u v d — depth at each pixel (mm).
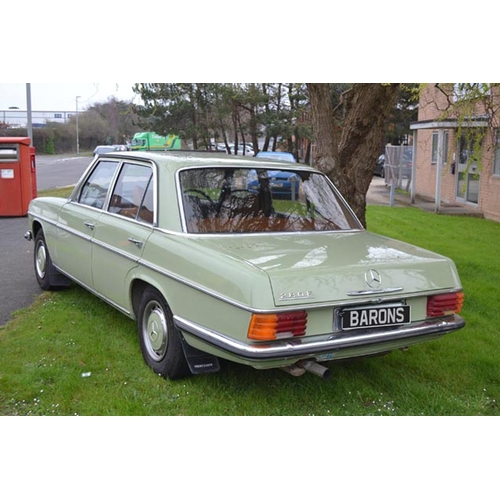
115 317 5922
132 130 37281
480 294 7270
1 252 9430
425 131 21766
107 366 4738
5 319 5898
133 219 4965
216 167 4840
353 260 4043
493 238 12195
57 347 5113
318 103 7070
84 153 70938
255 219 4711
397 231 12602
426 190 21953
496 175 15617
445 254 9922
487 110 7855
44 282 6824
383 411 4195
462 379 4785
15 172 13867
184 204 4527
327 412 4156
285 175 5059
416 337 4086
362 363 5000
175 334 4340
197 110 23984
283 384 4527
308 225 4883
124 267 4918
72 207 6121
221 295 3770
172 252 4277
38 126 72312
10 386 4336
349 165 7367
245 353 3570
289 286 3621
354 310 3854
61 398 4180
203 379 4543
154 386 4422
